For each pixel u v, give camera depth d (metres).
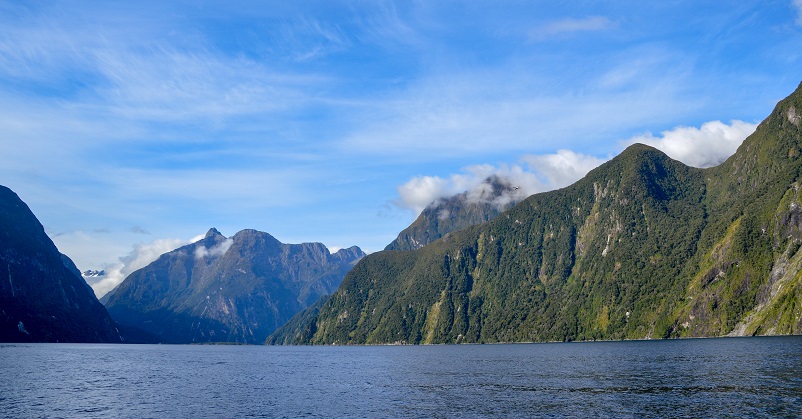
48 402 115.38
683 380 125.75
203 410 104.81
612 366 172.25
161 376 175.25
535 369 176.00
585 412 93.19
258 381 157.62
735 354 188.50
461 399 112.00
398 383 145.38
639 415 88.88
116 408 107.75
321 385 144.25
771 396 98.88
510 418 90.69
